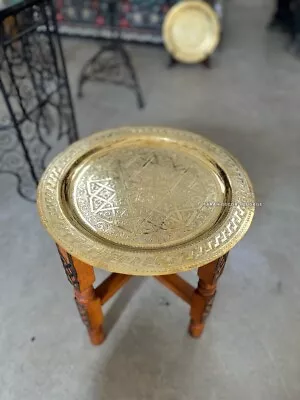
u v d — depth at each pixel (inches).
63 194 23.3
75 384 26.2
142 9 58.9
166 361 27.3
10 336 28.6
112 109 50.8
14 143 44.1
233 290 31.3
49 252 34.2
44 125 43.5
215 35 55.4
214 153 26.0
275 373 26.6
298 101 51.9
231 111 50.3
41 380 26.4
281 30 67.6
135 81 51.4
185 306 30.2
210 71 58.1
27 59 35.2
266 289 31.4
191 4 53.7
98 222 21.8
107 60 59.9
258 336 28.6
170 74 57.6
